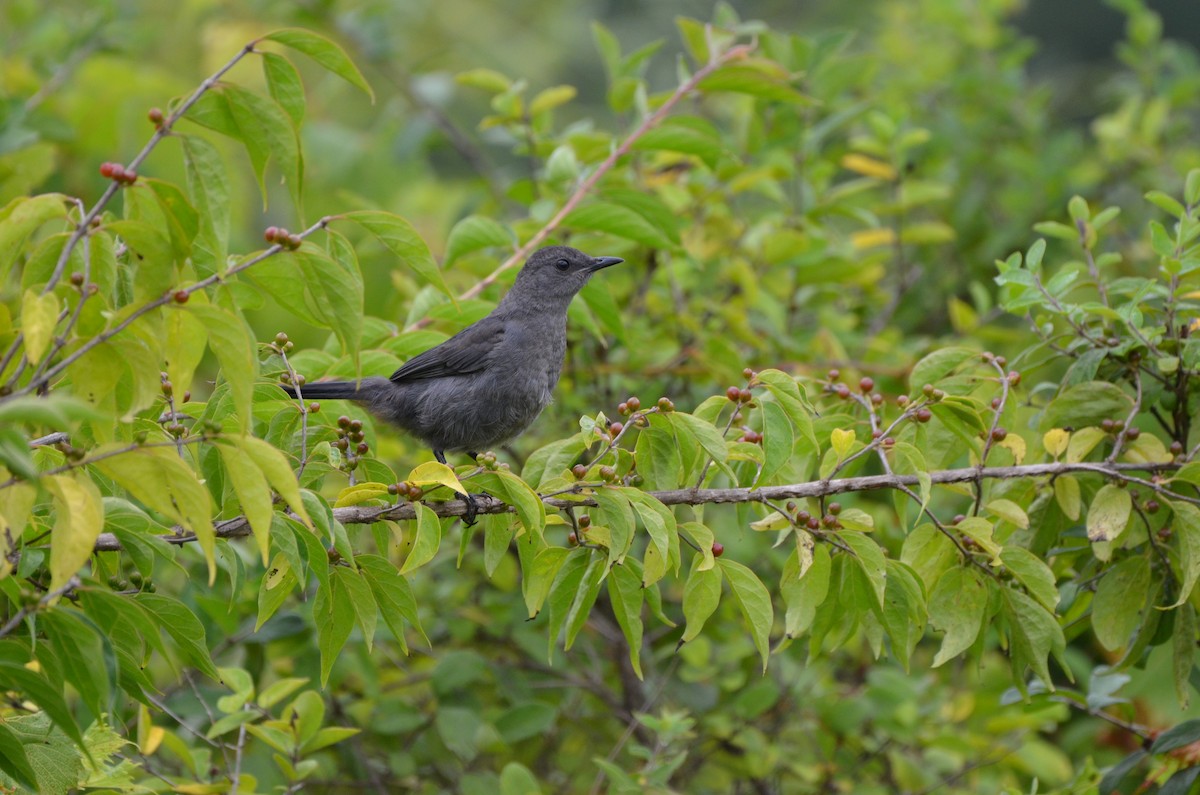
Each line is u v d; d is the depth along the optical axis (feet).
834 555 24.43
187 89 58.44
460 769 36.86
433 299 33.78
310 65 76.79
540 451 24.35
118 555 23.58
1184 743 26.09
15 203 17.83
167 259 18.19
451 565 40.98
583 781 40.24
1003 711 40.45
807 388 27.81
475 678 36.09
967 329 43.96
